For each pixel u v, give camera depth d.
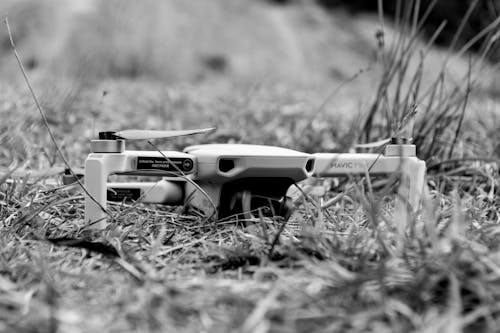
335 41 3.20
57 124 1.07
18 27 2.32
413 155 0.70
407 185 0.69
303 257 0.58
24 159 0.90
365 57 3.16
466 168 0.85
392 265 0.58
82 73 1.49
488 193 0.82
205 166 0.68
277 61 2.83
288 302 0.54
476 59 0.97
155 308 0.54
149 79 2.36
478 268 0.55
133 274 0.58
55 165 0.90
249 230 0.66
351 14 3.73
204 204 0.71
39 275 0.57
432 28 3.45
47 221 0.69
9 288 0.56
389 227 0.61
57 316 0.53
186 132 0.67
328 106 1.45
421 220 0.66
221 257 0.61
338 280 0.55
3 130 0.96
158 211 0.74
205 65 2.64
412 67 2.02
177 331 0.52
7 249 0.62
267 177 0.69
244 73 2.70
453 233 0.57
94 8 2.33
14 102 1.12
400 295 0.54
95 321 0.53
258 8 3.03
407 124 0.72
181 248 0.64
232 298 0.54
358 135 0.96
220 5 2.89
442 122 0.90
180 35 2.62
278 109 1.28
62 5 2.35
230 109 1.30
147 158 0.67
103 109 1.24
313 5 3.57
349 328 0.52
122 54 2.36
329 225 0.69
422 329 0.51
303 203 0.72
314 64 2.95
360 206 0.71
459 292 0.54
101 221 0.66
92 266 0.60
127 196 0.71
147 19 2.53
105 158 0.66
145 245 0.65
